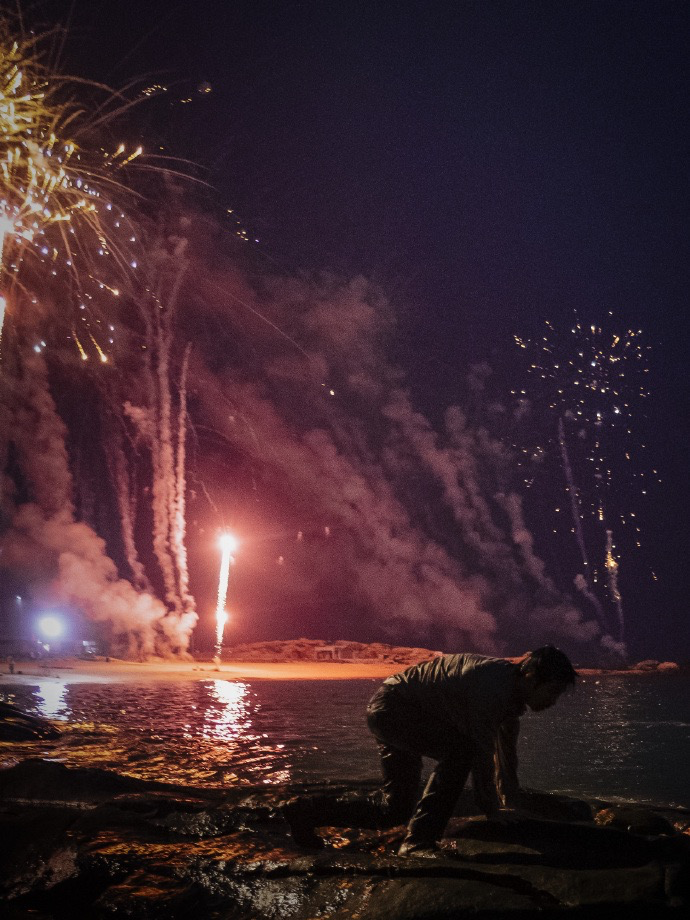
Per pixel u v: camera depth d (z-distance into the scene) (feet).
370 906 9.47
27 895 10.13
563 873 9.92
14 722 22.61
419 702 11.43
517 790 11.68
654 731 28.89
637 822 12.26
